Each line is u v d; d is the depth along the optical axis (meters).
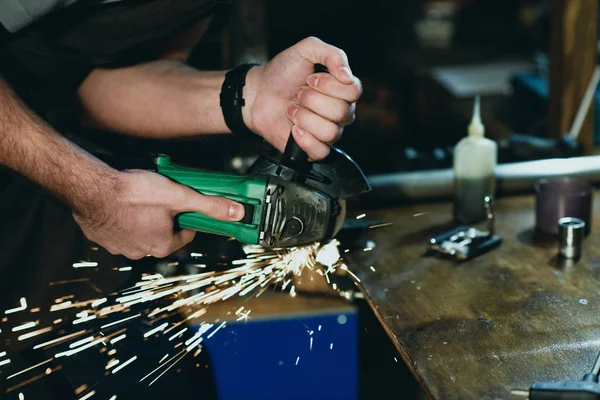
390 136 3.83
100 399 1.46
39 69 1.51
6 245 1.46
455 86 4.70
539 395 0.92
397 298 1.33
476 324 1.21
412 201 1.88
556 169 1.86
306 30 5.74
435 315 1.25
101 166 1.28
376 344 1.93
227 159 2.20
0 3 1.29
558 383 0.93
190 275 1.64
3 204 1.45
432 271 1.44
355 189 1.27
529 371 1.05
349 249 1.57
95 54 1.49
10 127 1.26
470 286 1.36
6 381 1.43
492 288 1.34
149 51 1.64
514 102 3.43
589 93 2.39
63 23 1.42
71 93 1.63
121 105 1.61
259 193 1.22
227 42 2.32
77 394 1.46
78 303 1.54
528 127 3.14
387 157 2.12
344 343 1.84
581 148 2.16
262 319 1.79
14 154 1.27
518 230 1.63
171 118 1.56
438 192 1.87
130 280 1.73
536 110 3.11
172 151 2.21
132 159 1.37
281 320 1.80
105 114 1.64
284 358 1.82
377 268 1.48
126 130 1.65
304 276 1.84
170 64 1.63
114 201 1.26
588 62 2.45
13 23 1.31
